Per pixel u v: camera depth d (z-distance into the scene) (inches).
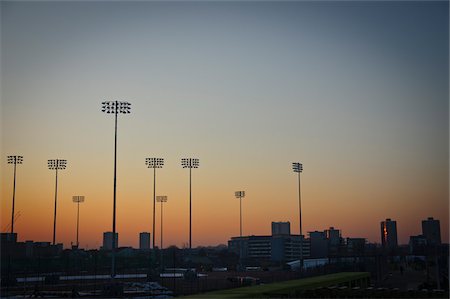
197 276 4148.6
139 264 5492.1
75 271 4869.6
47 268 4544.8
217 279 4055.1
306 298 1760.6
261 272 5108.3
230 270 5890.8
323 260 5147.6
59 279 3897.6
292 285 1798.7
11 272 4234.7
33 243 5123.0
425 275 3472.0
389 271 3870.6
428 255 3540.8
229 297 1392.7
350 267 3833.7
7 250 4781.0
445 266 2903.5
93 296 2689.5
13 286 3378.4
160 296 2706.7
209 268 5885.8
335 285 2164.1
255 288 1647.4
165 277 4367.6
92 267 5196.9
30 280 3853.3
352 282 2401.6
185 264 6451.8
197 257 7377.0
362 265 3836.1
